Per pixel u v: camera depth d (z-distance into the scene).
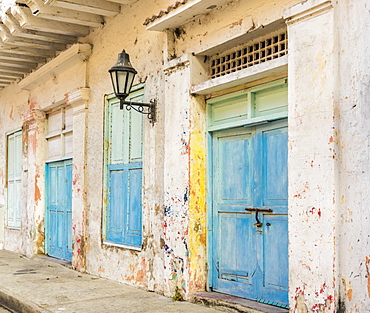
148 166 6.86
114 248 7.53
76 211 8.59
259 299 5.42
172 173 6.30
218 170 6.09
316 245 4.30
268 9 5.06
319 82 4.36
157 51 6.78
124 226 7.45
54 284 7.25
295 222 4.52
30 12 7.91
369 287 3.91
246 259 5.64
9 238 12.11
